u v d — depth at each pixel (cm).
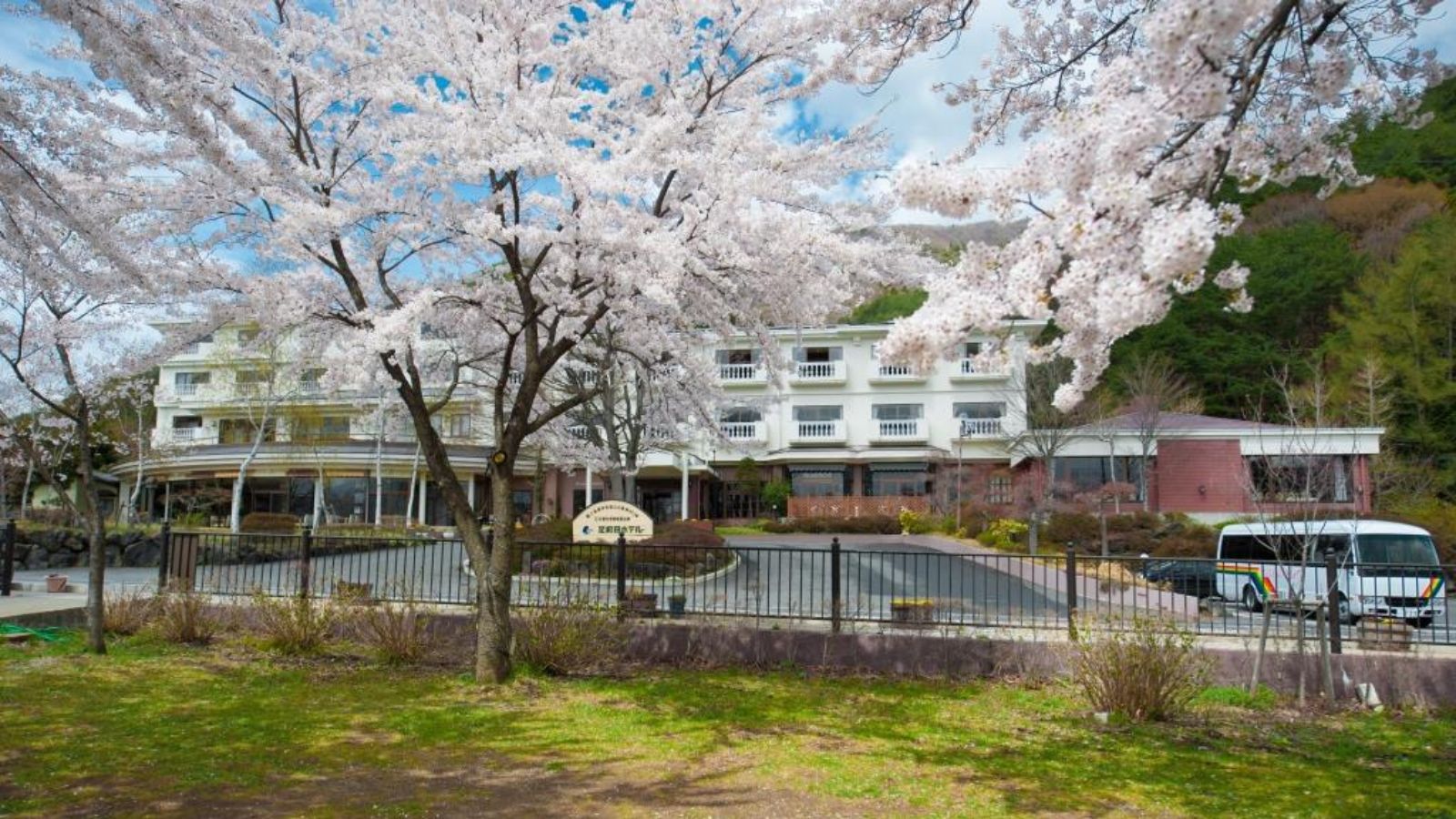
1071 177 298
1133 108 280
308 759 533
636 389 1872
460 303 853
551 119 718
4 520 2078
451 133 707
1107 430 2584
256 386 2630
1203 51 266
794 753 573
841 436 3631
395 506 3394
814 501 3428
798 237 731
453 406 2678
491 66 714
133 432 2909
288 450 2936
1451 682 758
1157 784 524
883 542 2739
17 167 508
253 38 658
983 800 482
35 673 761
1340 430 2208
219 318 834
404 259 860
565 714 666
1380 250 3481
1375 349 2911
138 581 1631
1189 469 2697
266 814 429
